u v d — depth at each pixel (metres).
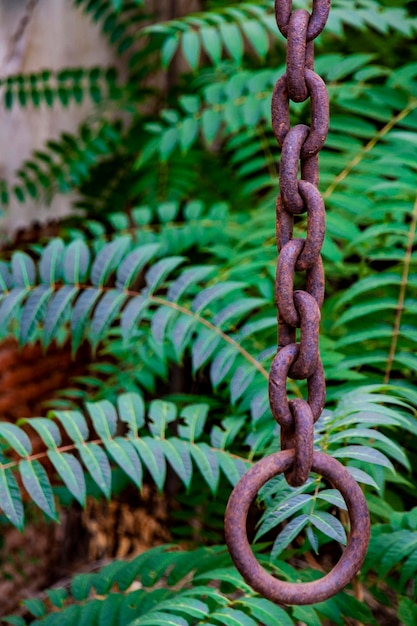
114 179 4.11
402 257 2.06
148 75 4.36
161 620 1.57
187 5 4.27
